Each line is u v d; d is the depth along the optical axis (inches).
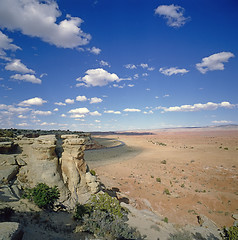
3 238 274.4
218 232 914.7
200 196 1355.8
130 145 4515.3
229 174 1747.0
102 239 565.3
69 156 893.8
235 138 5905.5
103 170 1897.1
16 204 653.9
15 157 880.9
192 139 6505.9
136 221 834.8
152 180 1680.6
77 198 826.8
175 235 796.6
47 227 569.0
